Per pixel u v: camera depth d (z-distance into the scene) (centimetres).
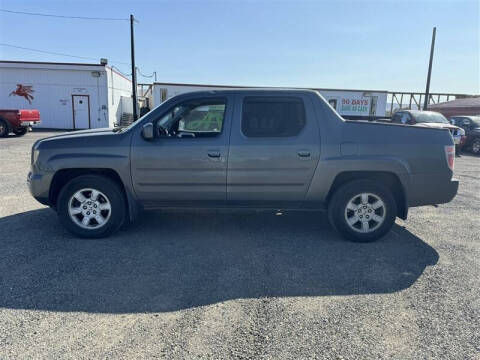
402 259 423
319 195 468
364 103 2770
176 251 436
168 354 251
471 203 704
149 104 3316
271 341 267
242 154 453
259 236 493
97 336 270
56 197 492
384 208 464
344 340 269
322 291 344
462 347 264
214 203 476
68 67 2616
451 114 2997
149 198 473
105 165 456
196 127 475
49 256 415
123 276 369
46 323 286
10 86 2608
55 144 464
